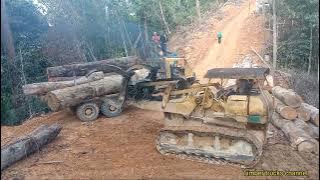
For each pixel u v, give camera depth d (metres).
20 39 24.11
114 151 9.52
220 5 42.50
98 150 9.64
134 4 30.80
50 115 14.02
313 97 16.28
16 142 9.37
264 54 25.72
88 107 12.16
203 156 8.77
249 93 8.74
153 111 13.09
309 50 23.55
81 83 12.89
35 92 12.76
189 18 37.28
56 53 24.22
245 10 37.75
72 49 24.95
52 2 26.33
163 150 9.16
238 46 28.12
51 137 10.37
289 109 10.91
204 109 9.36
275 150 9.41
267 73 8.94
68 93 11.64
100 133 10.95
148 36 31.38
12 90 20.59
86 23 27.12
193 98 9.51
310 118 10.98
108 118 12.42
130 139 10.34
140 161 8.80
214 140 8.59
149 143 9.97
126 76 12.35
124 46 27.94
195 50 28.67
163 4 33.91
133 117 12.45
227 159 8.49
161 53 23.78
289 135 9.98
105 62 15.71
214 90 9.80
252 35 29.67
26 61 23.00
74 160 9.08
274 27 23.83
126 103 12.53
